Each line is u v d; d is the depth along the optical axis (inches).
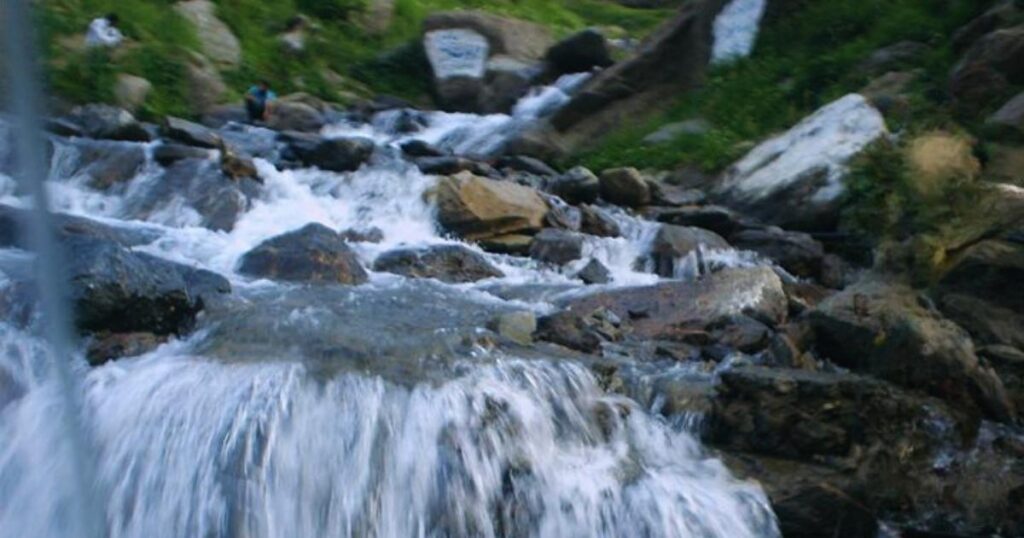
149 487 211.3
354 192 392.2
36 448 211.9
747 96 528.7
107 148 391.5
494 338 257.0
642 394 243.0
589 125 564.7
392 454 215.8
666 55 578.6
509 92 677.9
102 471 211.3
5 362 225.3
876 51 516.1
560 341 266.5
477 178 384.5
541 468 219.8
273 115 582.9
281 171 403.5
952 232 304.0
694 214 392.2
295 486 212.2
